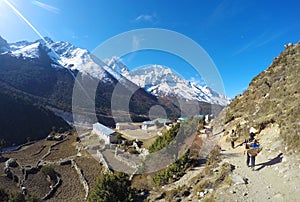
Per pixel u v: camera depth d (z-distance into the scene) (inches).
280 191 359.9
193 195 466.0
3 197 696.4
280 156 494.0
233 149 673.0
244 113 932.6
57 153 1585.9
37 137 2406.5
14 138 2234.3
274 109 759.7
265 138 637.9
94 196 589.3
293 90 768.9
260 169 470.6
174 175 629.9
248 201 355.9
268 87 967.0
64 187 980.6
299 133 503.2
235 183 424.5
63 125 2970.0
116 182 600.1
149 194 600.1
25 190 952.3
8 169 1173.1
